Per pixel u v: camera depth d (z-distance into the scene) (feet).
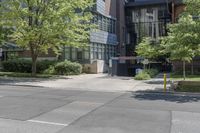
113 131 30.45
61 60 124.47
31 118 36.22
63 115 38.19
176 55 67.31
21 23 94.32
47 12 95.30
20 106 44.42
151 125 33.14
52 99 51.96
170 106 46.24
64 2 96.68
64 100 51.01
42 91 64.34
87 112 40.37
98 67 126.11
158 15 159.12
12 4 95.86
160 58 131.34
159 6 158.61
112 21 149.89
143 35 162.61
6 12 97.09
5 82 83.56
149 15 161.48
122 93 63.82
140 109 43.09
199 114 39.73
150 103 49.03
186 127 32.37
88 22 114.73
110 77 104.17
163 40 94.99
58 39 98.63
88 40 119.03
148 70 110.63
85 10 122.83
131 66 150.41
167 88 71.05
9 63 125.80
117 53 156.87
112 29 150.10
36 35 94.12
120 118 36.70
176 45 66.13
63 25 95.45
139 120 35.63
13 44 128.36
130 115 38.63
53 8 96.99
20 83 81.00
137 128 31.76
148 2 160.04
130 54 165.17
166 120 35.78
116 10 158.10
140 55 119.14
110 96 57.82
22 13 95.09
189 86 67.62
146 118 36.83
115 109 42.86
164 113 40.24
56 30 94.89
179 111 41.86
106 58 142.00
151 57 116.78
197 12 65.62
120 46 158.10
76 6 99.40
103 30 137.80
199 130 31.14
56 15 94.68
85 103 48.03
